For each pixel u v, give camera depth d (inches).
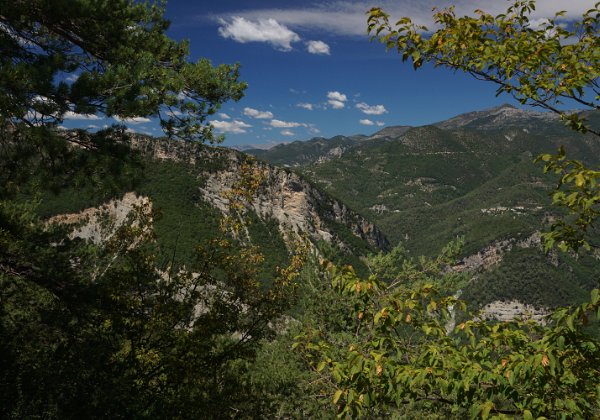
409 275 506.0
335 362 186.9
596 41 198.8
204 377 426.6
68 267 421.1
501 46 200.8
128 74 335.3
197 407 394.6
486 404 162.4
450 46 210.5
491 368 171.0
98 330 396.2
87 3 337.1
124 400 351.9
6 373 325.7
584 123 206.5
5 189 308.3
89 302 393.1
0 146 297.0
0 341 354.6
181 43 419.2
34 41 350.9
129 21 380.8
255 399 496.1
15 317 396.5
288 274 460.4
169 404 385.4
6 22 317.1
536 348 163.9
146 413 360.5
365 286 184.7
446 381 168.6
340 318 565.3
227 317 441.4
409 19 207.3
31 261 408.5
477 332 190.9
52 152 301.4
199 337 419.8
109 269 433.1
